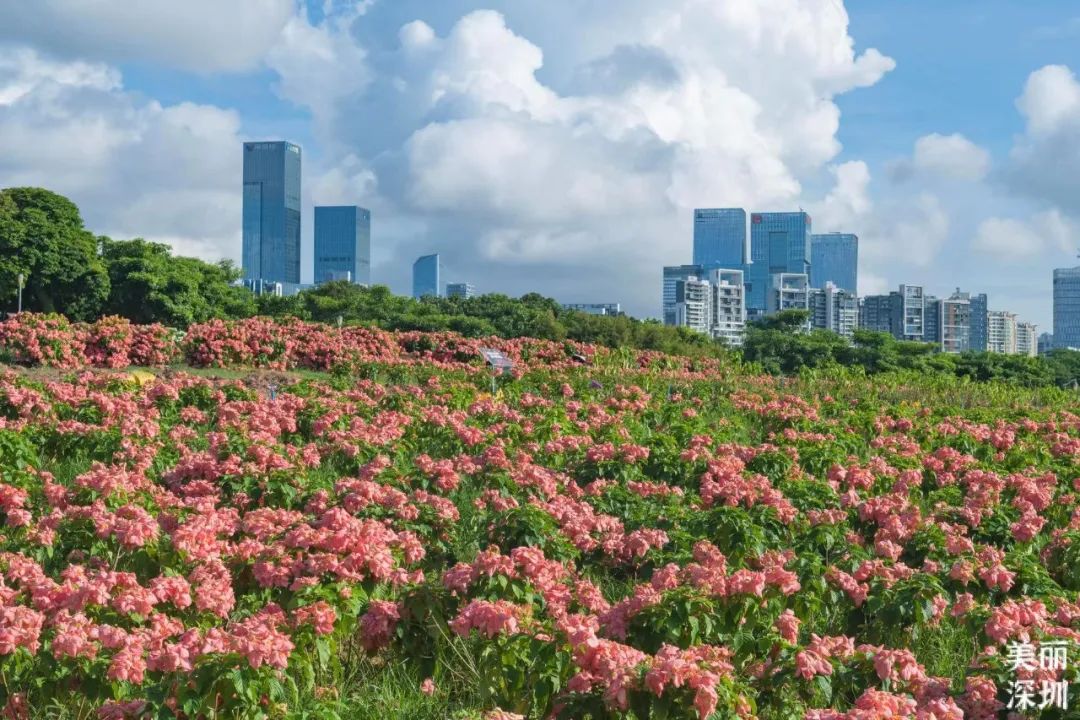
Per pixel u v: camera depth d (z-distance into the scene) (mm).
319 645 7453
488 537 10945
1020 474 15516
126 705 6523
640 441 17938
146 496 11406
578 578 10234
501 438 17641
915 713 6500
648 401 23297
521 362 34562
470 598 8461
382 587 8883
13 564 8422
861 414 23219
